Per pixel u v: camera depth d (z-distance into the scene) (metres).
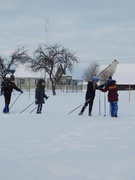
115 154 6.00
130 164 5.31
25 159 5.64
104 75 76.44
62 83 53.91
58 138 7.65
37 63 42.22
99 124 10.16
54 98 27.64
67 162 5.43
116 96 12.62
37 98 14.12
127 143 7.03
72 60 42.88
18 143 7.05
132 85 75.62
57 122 10.66
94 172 4.86
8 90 14.28
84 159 5.62
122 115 13.38
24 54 44.69
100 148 6.52
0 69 43.31
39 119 11.52
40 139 7.53
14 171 4.92
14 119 11.55
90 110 13.12
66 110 15.91
